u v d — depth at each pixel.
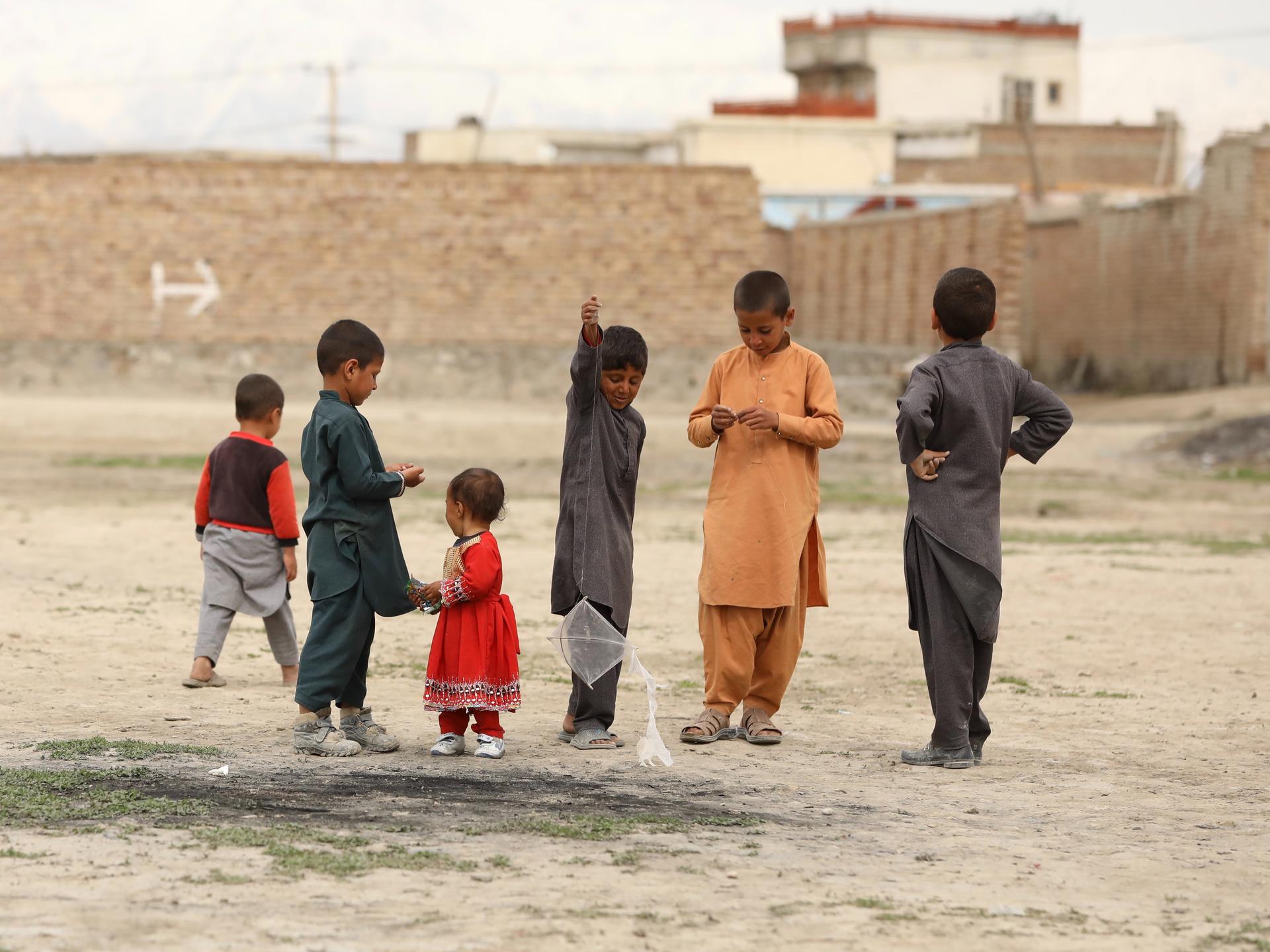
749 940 4.52
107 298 42.09
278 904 4.73
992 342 40.28
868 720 8.48
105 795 6.07
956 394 7.11
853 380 40.50
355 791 6.36
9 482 22.84
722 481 7.75
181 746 7.12
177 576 13.84
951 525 7.13
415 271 42.38
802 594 7.84
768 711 7.85
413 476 7.20
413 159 75.81
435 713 8.35
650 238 42.53
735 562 7.60
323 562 7.11
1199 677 9.88
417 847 5.46
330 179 42.19
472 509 7.22
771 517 7.61
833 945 4.50
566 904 4.80
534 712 8.52
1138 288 44.91
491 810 6.09
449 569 7.21
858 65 81.38
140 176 41.88
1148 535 18.77
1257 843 5.86
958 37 82.00
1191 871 5.45
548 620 11.99
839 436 7.64
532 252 42.53
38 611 11.38
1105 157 72.88
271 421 9.23
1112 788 6.78
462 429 31.73
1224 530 19.52
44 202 41.88
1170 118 74.38
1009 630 11.81
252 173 42.12
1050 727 8.26
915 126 70.56
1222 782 6.93
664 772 6.94
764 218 62.19
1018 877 5.32
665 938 4.51
